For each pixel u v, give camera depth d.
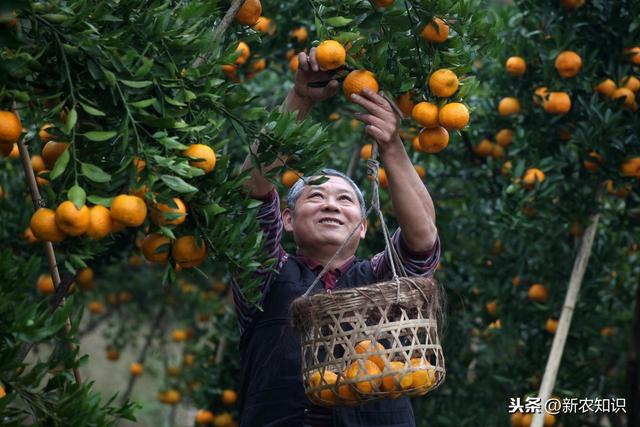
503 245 10.29
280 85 11.67
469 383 10.88
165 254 5.47
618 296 11.45
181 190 4.99
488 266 10.38
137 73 5.11
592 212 9.05
